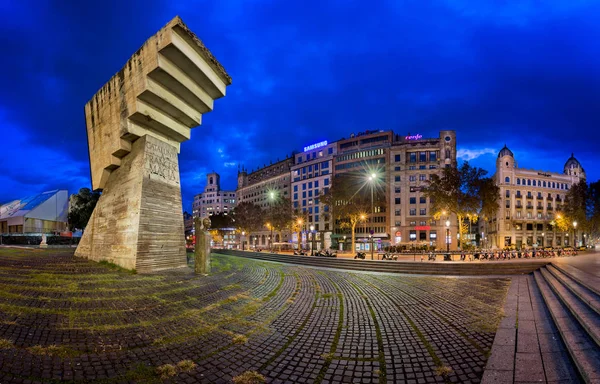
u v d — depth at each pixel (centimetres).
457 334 781
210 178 15325
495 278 1838
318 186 8119
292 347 693
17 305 891
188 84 2003
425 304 1130
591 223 5600
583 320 702
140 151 1967
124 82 2012
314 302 1150
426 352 665
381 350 679
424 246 5747
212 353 642
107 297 1061
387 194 6900
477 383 522
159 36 1773
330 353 661
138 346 661
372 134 7625
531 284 1570
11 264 1734
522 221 7238
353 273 2111
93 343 662
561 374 525
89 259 2148
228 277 1669
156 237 1875
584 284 996
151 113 1966
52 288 1145
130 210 1867
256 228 7362
